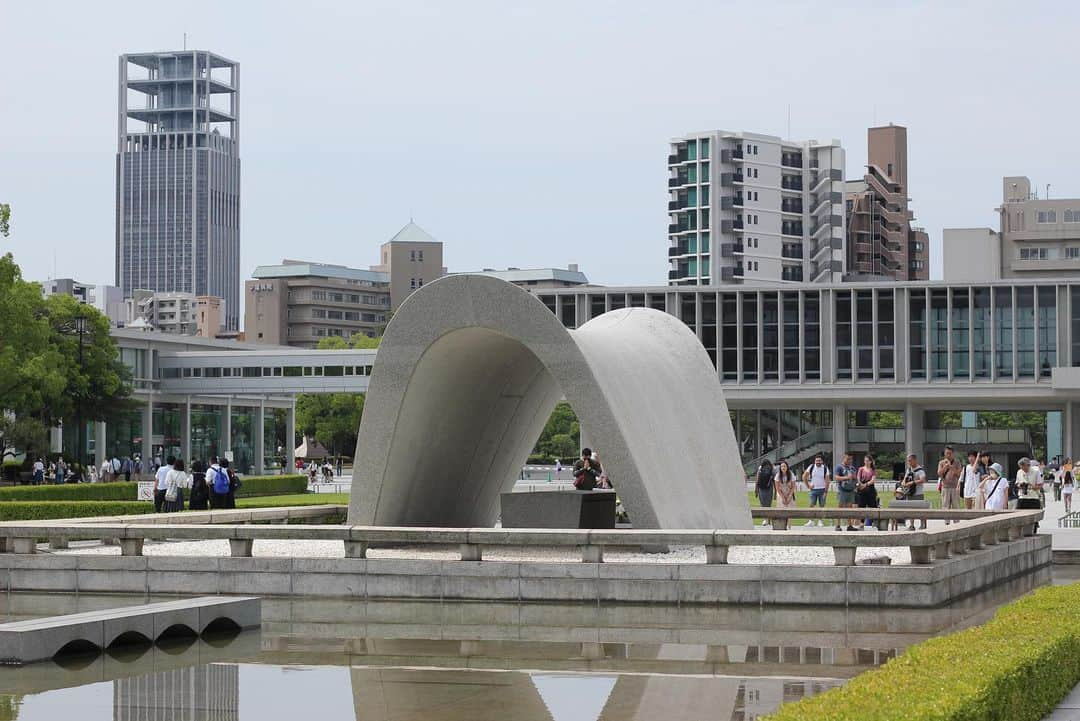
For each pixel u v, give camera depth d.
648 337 27.77
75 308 69.25
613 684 12.77
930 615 18.25
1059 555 28.45
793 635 16.31
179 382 85.69
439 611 18.73
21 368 54.44
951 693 9.00
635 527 22.95
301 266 184.50
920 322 79.19
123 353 83.12
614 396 23.67
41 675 13.41
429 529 20.09
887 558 22.34
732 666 13.85
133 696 12.24
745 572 19.16
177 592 20.88
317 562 20.28
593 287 82.62
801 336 80.31
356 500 24.34
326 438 120.94
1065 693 11.56
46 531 21.67
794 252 132.88
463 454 27.20
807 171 133.25
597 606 19.14
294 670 13.66
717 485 25.88
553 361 23.25
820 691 12.35
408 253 193.00
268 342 184.00
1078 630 12.11
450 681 12.99
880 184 147.88
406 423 24.48
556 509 24.47
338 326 188.00
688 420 26.22
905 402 81.12
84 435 73.94
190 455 87.25
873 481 31.55
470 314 23.45
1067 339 77.06
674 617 18.08
